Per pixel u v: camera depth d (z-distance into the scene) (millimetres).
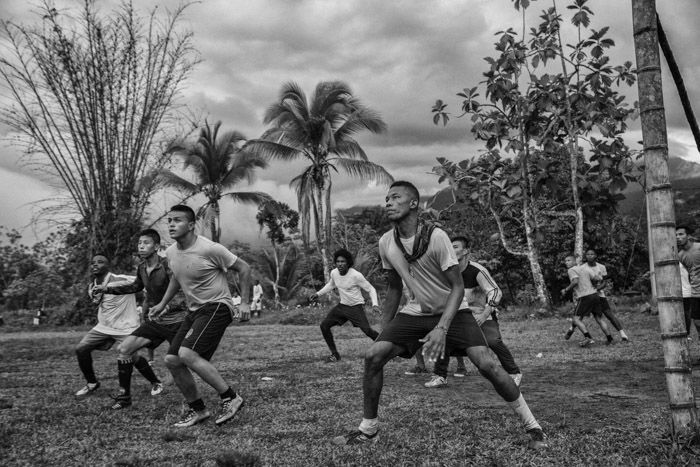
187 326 5070
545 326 15805
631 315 17922
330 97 28781
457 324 4043
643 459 3609
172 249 5125
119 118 18859
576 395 5902
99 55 17984
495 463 3664
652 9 4055
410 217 4070
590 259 10453
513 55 15242
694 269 8680
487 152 17453
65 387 7082
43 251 23203
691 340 10359
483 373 3967
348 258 9023
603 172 10820
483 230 30688
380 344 4148
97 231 19281
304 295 32906
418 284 4074
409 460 3764
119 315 6520
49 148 18266
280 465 3705
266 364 9125
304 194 30172
